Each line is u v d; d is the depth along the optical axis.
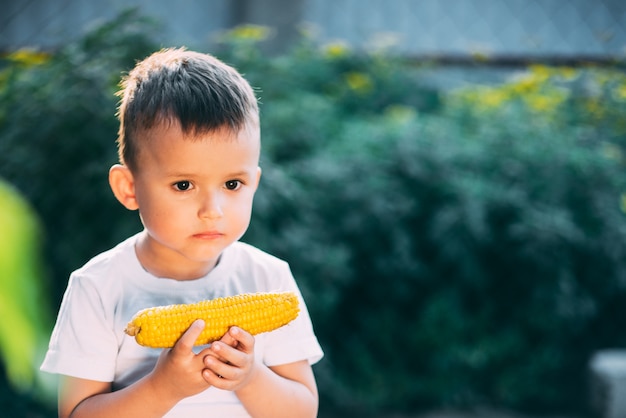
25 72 4.20
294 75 5.42
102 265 1.52
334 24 6.77
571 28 6.88
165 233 1.40
